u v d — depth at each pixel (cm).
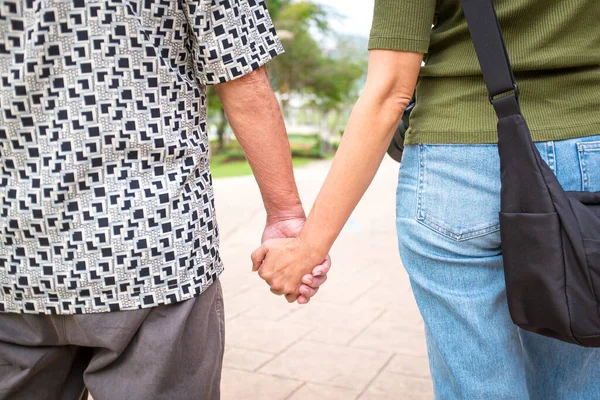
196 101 140
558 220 133
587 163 140
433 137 147
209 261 142
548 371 170
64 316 133
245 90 148
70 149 126
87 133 126
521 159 135
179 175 134
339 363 327
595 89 143
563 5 138
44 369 143
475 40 136
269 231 173
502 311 150
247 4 143
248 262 559
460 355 151
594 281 131
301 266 167
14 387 140
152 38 131
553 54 139
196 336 141
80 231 128
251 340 360
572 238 131
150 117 130
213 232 144
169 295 134
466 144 144
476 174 144
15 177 127
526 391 152
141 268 132
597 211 137
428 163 149
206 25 137
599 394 168
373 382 304
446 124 146
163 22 132
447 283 150
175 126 133
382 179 1257
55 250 129
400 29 144
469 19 137
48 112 125
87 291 130
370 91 148
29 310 132
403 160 158
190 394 141
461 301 149
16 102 124
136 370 137
